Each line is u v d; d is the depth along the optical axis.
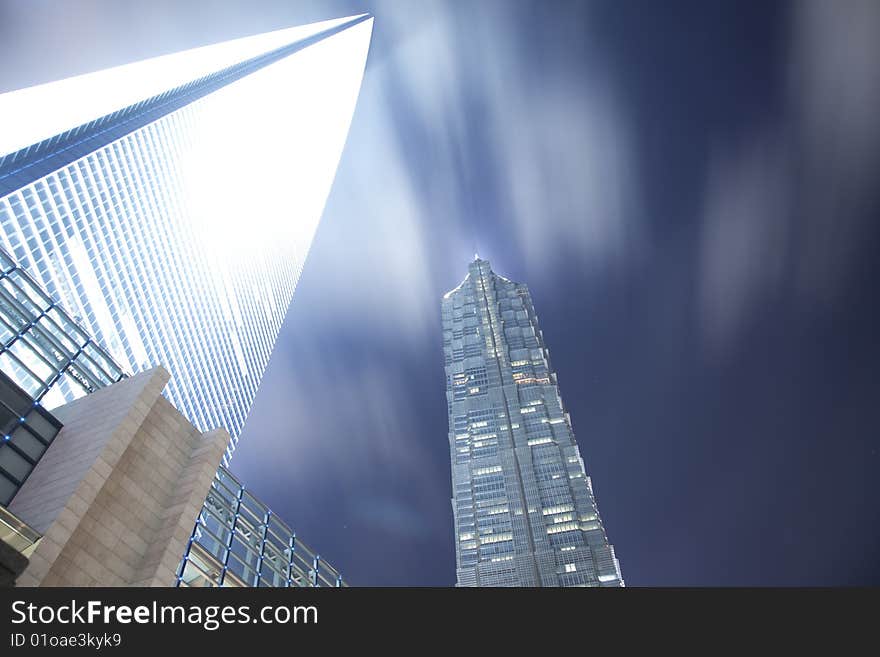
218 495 49.47
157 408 42.28
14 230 129.12
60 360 45.06
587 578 195.75
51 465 37.19
